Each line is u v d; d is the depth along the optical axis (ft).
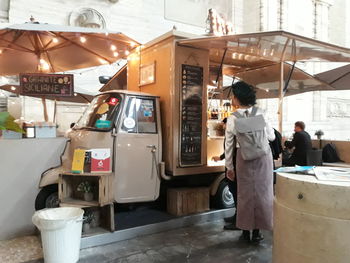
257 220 9.78
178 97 12.43
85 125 12.10
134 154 11.42
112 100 11.83
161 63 13.14
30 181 11.09
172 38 12.39
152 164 11.86
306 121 33.47
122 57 17.30
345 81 19.52
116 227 10.93
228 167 10.36
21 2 21.77
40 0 22.41
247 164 9.73
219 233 11.37
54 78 14.65
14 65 18.93
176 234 11.26
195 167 12.80
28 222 11.11
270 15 30.81
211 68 17.49
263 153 9.48
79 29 13.10
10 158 10.76
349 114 37.99
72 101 24.17
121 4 25.58
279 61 16.53
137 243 10.38
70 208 9.54
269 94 21.71
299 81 20.18
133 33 26.25
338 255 5.07
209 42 12.27
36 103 23.13
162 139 12.81
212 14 16.08
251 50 13.79
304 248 5.44
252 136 9.41
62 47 16.60
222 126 14.73
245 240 10.50
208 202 13.30
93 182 10.96
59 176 10.49
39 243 10.39
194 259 9.17
